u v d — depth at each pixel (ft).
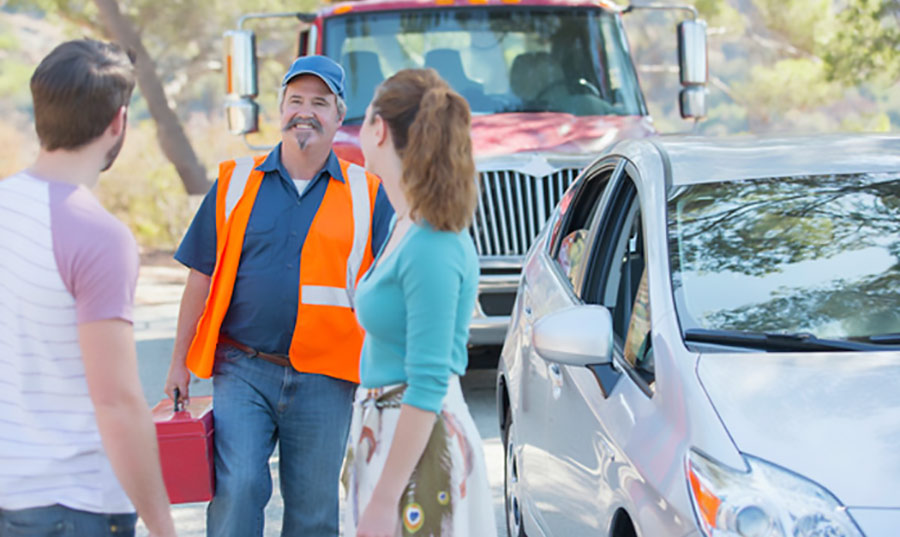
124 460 9.56
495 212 27.63
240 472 14.15
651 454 11.55
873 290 13.24
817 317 13.02
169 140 76.48
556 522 14.70
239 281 14.70
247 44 31.32
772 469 10.54
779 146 16.16
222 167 14.96
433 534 10.73
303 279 14.64
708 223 14.26
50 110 9.64
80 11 71.72
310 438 14.89
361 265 14.83
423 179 10.28
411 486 10.74
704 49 32.71
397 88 10.66
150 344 39.19
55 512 9.59
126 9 72.74
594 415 13.32
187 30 73.46
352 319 14.80
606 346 13.02
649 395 12.41
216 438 14.40
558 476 14.60
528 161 27.73
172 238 74.69
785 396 11.43
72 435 9.63
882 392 11.39
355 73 32.17
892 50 60.75
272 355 14.71
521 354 17.40
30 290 9.45
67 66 9.63
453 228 10.44
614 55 33.06
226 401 14.58
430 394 10.41
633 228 15.66
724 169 15.38
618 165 17.02
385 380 10.93
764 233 14.03
